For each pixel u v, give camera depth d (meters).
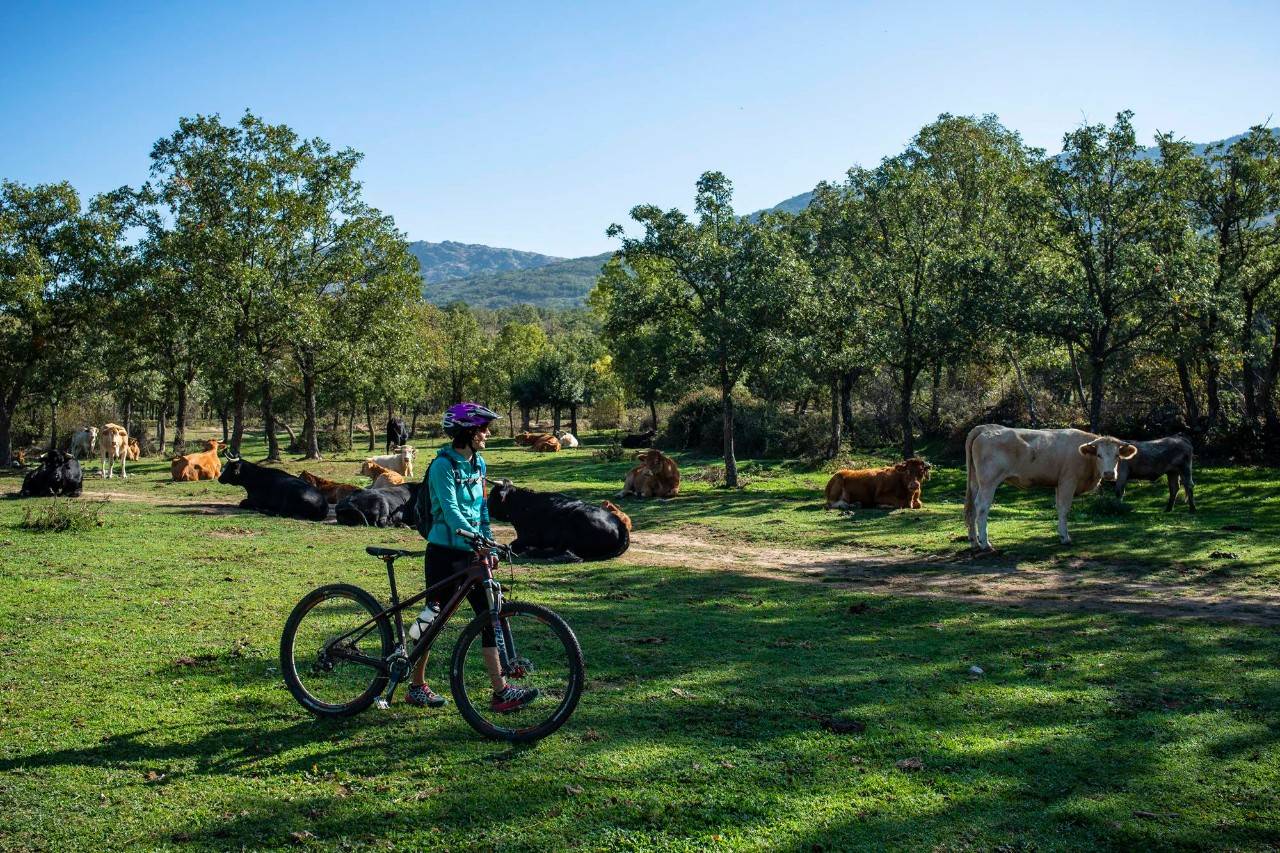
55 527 13.52
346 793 4.28
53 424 39.66
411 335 40.38
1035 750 4.98
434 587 5.16
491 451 46.84
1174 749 5.01
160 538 13.20
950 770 4.68
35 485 19.59
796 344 24.64
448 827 3.94
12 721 5.18
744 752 4.86
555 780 4.43
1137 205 23.69
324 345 36.50
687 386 26.94
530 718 5.31
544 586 10.41
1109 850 3.83
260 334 34.72
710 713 5.51
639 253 25.97
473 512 5.29
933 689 6.18
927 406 39.09
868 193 27.75
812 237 36.72
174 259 33.06
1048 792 4.41
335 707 5.35
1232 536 13.70
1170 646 7.60
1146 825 4.05
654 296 25.88
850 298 27.78
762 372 26.45
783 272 24.80
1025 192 24.62
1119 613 9.21
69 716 5.29
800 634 7.98
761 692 6.00
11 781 4.35
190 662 6.44
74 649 6.77
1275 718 5.57
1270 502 17.86
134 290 34.28
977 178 38.38
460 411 5.24
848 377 37.56
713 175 25.66
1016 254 28.23
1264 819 4.12
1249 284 27.23
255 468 18.52
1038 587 11.00
